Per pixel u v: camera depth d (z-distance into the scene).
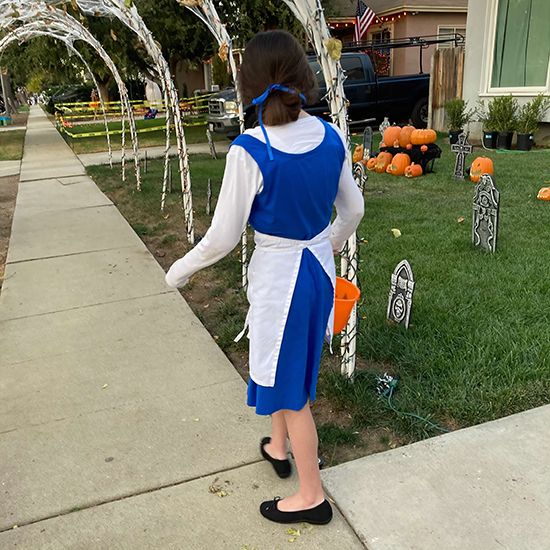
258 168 1.62
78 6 5.78
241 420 2.78
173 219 6.75
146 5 14.30
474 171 7.75
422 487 2.24
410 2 18.72
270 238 1.78
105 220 6.80
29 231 6.43
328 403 2.90
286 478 2.36
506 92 11.16
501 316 3.61
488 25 11.22
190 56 18.19
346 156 1.90
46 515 2.20
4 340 3.72
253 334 1.85
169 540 2.05
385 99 14.12
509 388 2.83
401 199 7.00
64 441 2.65
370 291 4.13
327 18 18.50
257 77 1.65
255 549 2.00
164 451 2.56
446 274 4.35
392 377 3.03
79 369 3.32
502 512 2.09
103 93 27.84
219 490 2.30
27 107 54.31
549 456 2.38
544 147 10.78
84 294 4.49
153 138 16.14
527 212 6.00
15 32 9.24
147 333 3.77
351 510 2.14
